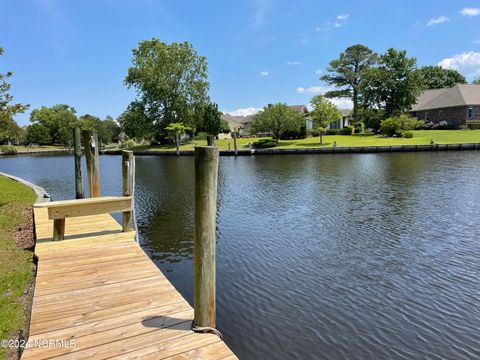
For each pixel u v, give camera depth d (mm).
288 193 14508
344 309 5328
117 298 3619
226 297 5746
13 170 27859
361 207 11680
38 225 6652
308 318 5098
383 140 37906
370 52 52188
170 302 3547
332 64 52844
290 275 6559
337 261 7184
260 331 4785
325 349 4402
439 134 39812
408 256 7367
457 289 5891
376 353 4320
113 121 72250
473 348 4383
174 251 8039
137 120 47719
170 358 2664
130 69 46406
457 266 6805
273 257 7461
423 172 19109
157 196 14852
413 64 46281
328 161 26609
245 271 6766
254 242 8445
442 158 25703
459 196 12930
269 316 5160
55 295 3676
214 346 2840
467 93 46375
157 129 48375
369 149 32000
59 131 64250
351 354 4305
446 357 4230
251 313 5246
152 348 2785
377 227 9438
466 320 4980
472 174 17906
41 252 5055
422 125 46719
